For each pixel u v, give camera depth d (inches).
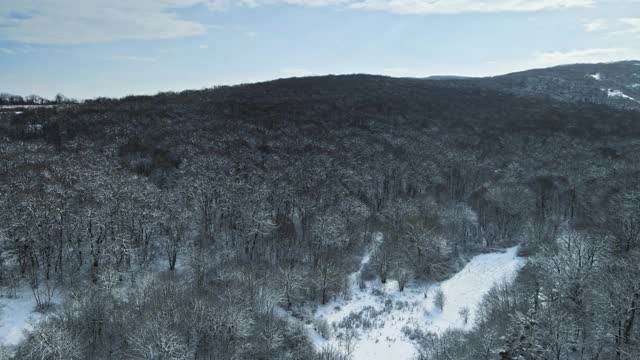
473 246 3978.8
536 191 4429.1
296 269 3058.6
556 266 2260.1
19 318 2324.1
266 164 4628.4
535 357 1721.2
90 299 2292.1
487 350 1957.4
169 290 2487.7
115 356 2009.1
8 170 3479.3
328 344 2345.0
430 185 4916.3
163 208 3388.3
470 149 5920.3
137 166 4333.2
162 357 1861.5
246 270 2974.9
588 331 1929.1
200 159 4404.5
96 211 2982.3
